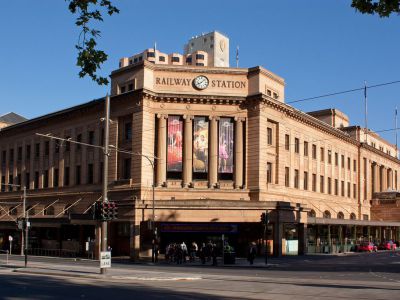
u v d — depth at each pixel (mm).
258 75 53219
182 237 50562
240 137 53188
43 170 65375
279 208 49250
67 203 60594
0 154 73938
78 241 54844
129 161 53344
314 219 55375
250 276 29047
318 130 67250
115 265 39906
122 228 52500
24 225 35750
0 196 72438
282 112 56906
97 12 11930
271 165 55156
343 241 63750
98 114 57719
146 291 20875
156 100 52719
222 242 46781
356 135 80188
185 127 52750
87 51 11938
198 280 26438
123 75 54281
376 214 82062
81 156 59531
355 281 25703
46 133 65625
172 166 52250
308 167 63500
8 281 24984
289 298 18500
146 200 48625
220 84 53500
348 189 76188
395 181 96688
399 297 18875
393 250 68625
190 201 48500
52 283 24312
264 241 49781
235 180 52656
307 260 45219
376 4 11375
